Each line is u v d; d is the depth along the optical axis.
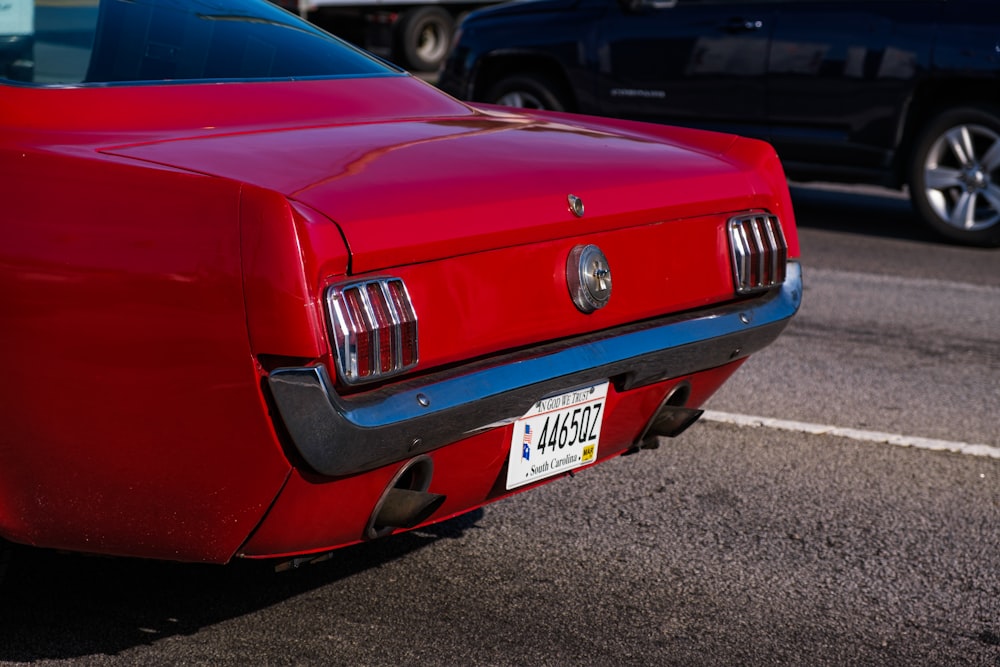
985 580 3.30
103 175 2.31
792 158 8.26
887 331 5.90
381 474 2.41
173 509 2.36
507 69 9.52
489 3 17.77
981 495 3.89
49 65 2.79
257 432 2.21
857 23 7.82
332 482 2.33
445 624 2.95
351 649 2.82
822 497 3.83
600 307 2.68
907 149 7.94
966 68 7.46
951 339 5.77
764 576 3.28
